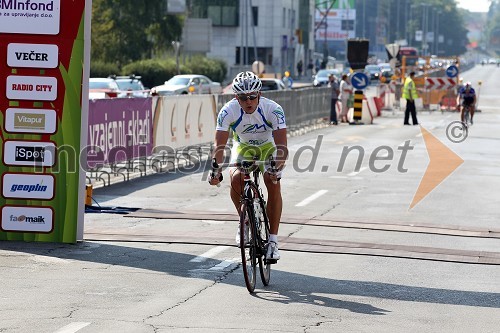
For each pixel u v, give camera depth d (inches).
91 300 566.9
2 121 761.6
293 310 551.8
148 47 4456.2
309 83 6210.6
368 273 673.0
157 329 497.4
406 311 559.2
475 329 518.6
